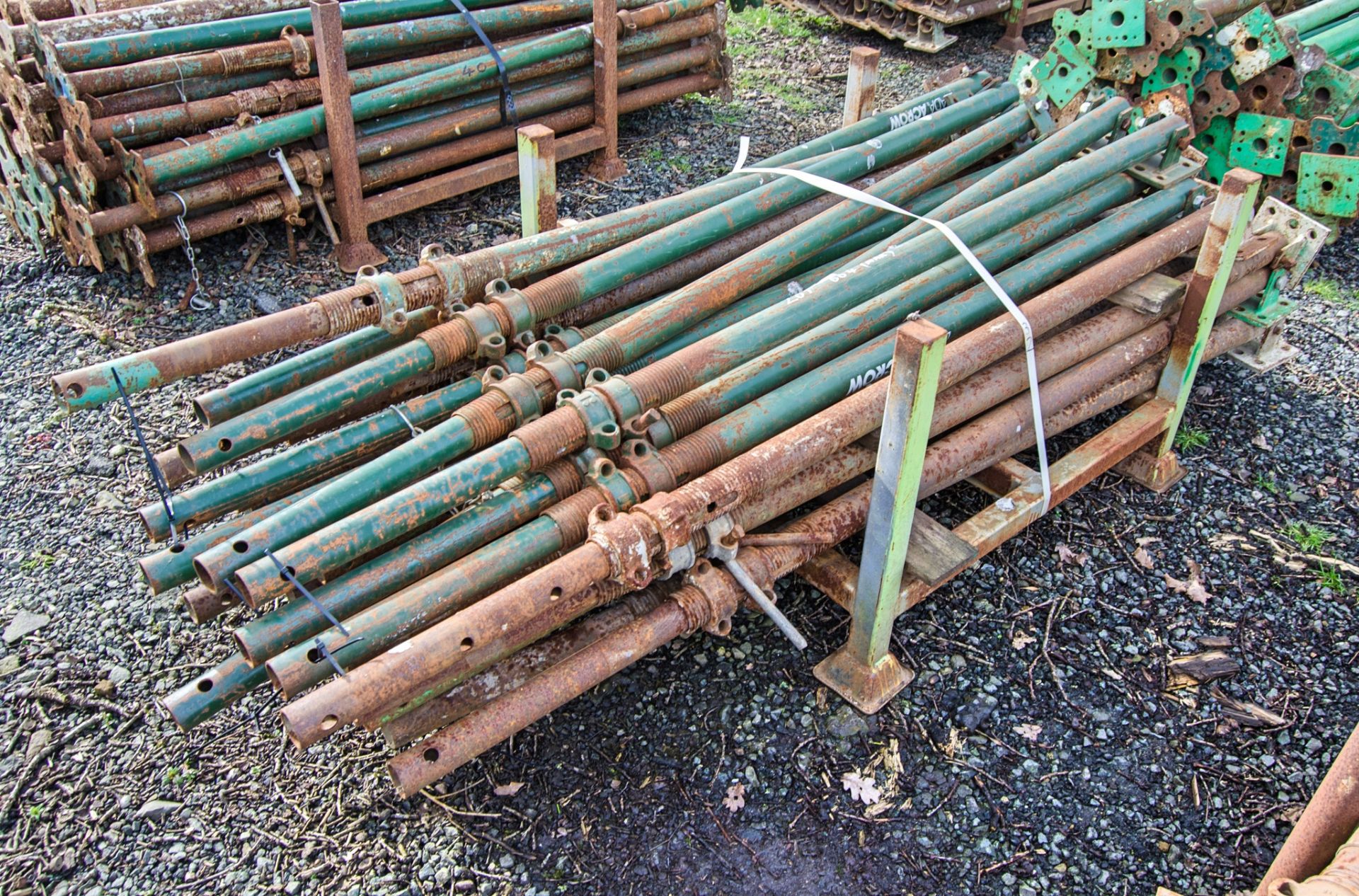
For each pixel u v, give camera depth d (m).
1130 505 2.62
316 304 2.01
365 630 1.65
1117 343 2.48
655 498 1.79
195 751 2.05
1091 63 3.19
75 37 3.05
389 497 1.80
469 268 2.13
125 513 2.56
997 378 2.25
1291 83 3.17
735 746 2.06
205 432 1.86
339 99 3.17
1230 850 1.95
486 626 1.61
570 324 2.28
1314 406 2.95
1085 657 2.26
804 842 1.93
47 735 2.08
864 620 2.05
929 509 2.53
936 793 2.01
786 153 2.74
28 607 2.32
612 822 1.94
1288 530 2.56
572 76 3.90
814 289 2.19
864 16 5.26
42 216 3.28
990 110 3.00
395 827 1.93
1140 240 2.62
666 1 4.08
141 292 3.27
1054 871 1.90
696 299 2.16
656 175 4.04
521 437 1.85
